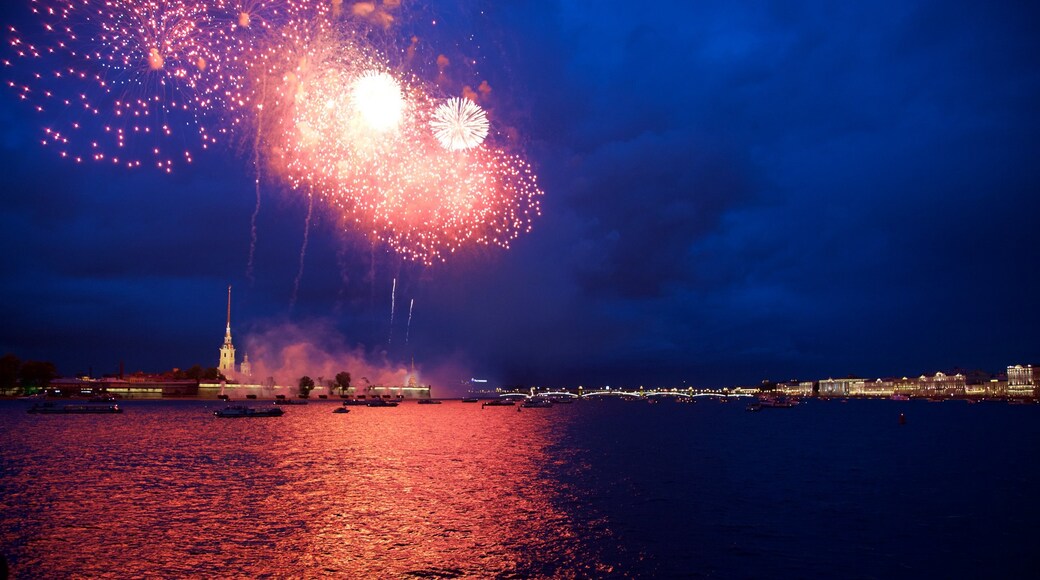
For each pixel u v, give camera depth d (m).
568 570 27.70
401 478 52.91
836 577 26.61
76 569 27.08
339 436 98.44
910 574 26.94
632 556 29.62
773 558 29.27
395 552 30.05
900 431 121.06
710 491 46.56
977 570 27.33
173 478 51.97
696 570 27.53
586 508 40.22
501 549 30.61
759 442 92.94
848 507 40.38
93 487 47.06
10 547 30.25
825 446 85.31
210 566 27.64
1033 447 82.25
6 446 77.75
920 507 40.12
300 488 47.22
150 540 31.62
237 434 100.06
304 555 29.38
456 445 84.69
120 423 126.75
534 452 76.31
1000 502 41.72
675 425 148.50
